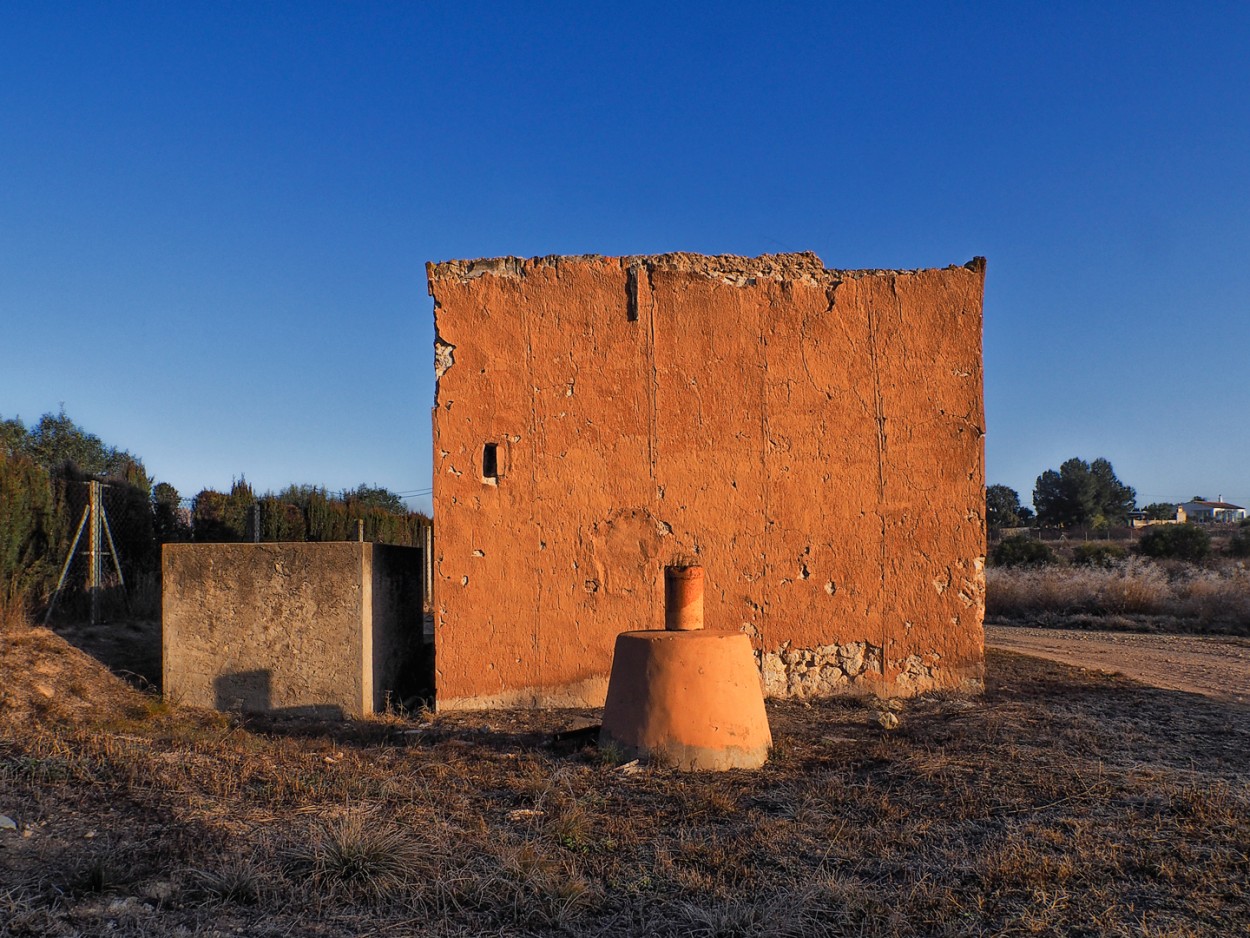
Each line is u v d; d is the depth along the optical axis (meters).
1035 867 4.45
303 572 9.07
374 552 9.28
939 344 9.65
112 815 5.05
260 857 4.61
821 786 6.03
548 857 4.71
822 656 9.44
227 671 9.08
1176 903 4.09
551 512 9.27
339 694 8.98
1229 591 20.39
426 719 8.69
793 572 9.45
